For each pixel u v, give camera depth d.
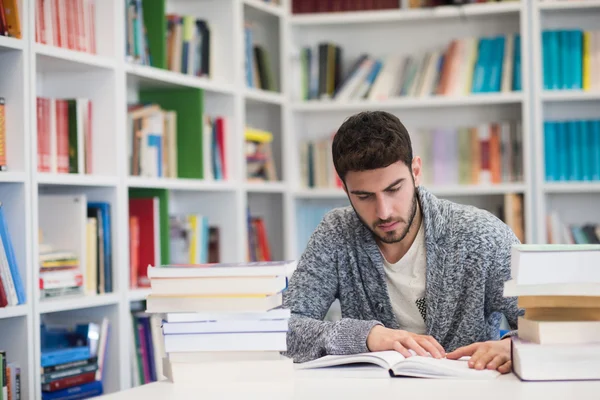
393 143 1.80
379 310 2.09
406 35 4.26
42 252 2.71
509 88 3.93
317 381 1.50
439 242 2.00
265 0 3.98
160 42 3.21
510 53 3.93
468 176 3.96
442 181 3.98
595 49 3.85
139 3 3.13
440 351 1.67
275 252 4.18
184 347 1.52
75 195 2.88
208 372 1.52
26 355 2.53
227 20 3.70
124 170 2.97
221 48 3.71
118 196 2.94
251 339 1.52
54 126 2.74
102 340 2.91
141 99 3.50
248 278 1.51
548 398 1.32
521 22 3.87
